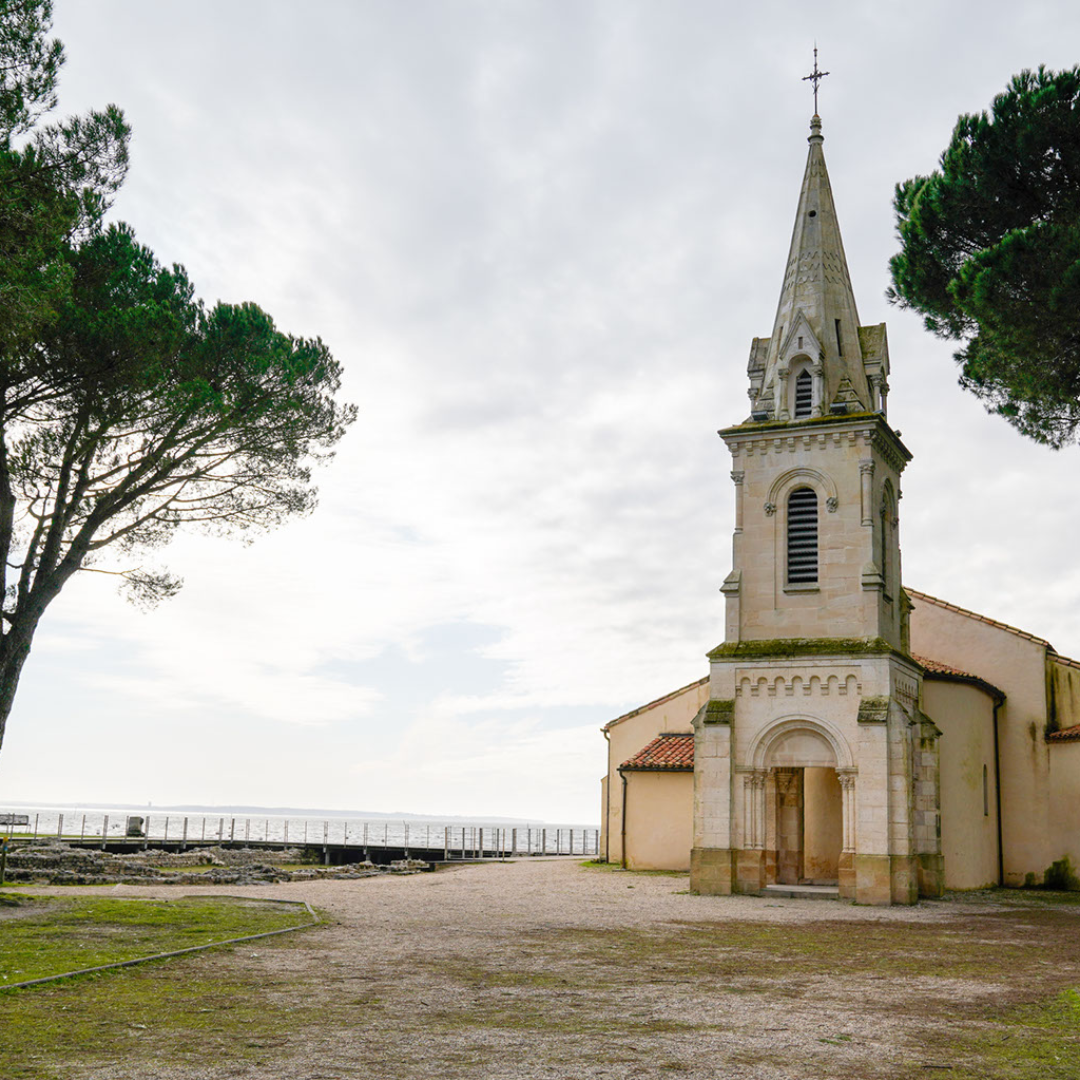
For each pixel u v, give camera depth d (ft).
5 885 106.93
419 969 56.18
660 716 163.32
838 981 56.44
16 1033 38.52
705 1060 37.50
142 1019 41.57
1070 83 77.41
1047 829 140.77
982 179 82.02
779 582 120.16
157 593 104.27
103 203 81.15
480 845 245.04
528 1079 34.22
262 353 93.40
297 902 90.58
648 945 69.26
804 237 133.28
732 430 124.36
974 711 137.90
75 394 84.12
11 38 66.95
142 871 131.95
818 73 139.64
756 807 114.11
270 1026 41.06
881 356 128.67
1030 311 77.36
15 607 87.04
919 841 116.37
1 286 67.26
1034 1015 47.60
